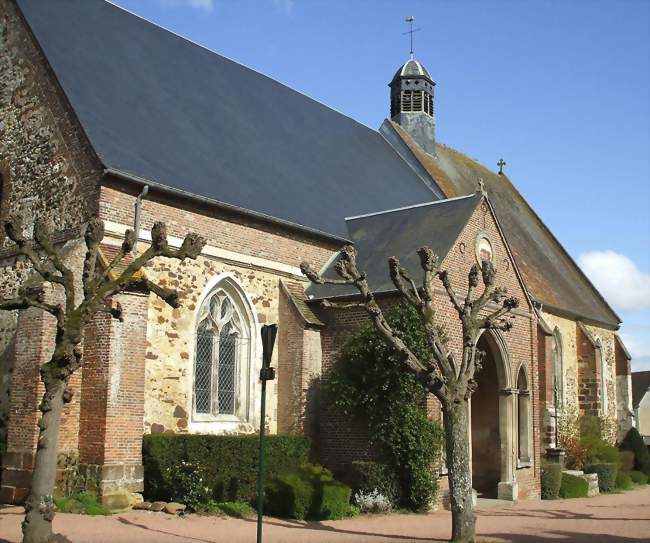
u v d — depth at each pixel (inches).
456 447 564.1
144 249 693.3
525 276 1254.3
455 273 800.3
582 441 1173.7
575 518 735.1
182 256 476.7
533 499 915.4
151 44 927.0
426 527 620.7
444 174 1332.4
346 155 1127.6
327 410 794.8
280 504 650.8
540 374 1119.6
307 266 598.5
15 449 650.2
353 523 639.1
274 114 1051.3
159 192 708.7
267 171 899.4
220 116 920.3
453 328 783.7
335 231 900.6
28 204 737.6
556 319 1275.8
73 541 478.9
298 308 805.2
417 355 734.5
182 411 712.4
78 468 631.2
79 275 653.9
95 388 636.1
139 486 638.5
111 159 681.6
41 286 657.6
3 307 441.1
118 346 637.9
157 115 810.2
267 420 789.9
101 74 790.5
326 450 787.4
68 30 809.5
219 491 671.8
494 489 940.6
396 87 1430.9
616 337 1521.9
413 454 725.9
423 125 1408.7
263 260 807.7
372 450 756.6
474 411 973.2
